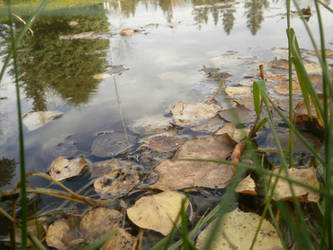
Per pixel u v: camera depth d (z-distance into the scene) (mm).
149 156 984
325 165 408
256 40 2455
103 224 710
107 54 2354
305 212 681
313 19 3055
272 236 626
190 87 1556
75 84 1712
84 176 900
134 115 1286
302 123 1102
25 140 1125
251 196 763
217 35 2787
